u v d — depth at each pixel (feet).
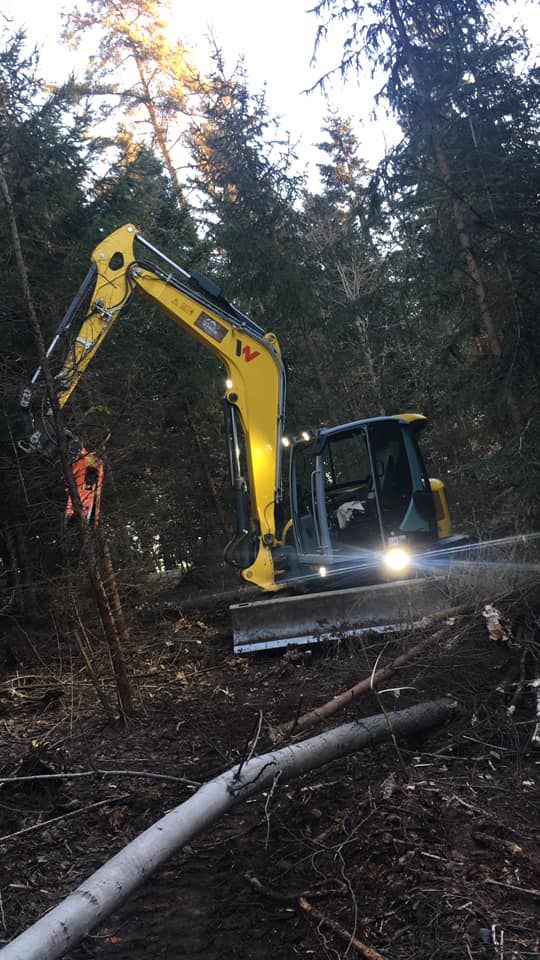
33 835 15.47
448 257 35.17
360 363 68.08
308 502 32.27
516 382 32.83
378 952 10.78
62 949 9.88
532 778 15.89
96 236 39.22
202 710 22.95
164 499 48.91
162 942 11.61
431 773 16.31
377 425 31.27
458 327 36.83
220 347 32.12
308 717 17.43
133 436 38.11
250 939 11.47
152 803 16.48
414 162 36.55
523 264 33.09
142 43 81.76
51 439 23.25
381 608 27.35
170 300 31.81
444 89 36.04
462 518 40.60
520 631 21.66
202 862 13.82
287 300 58.80
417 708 18.29
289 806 15.28
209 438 61.77
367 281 66.49
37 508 31.81
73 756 19.93
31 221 36.50
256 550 31.96
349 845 13.52
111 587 31.78
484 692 19.47
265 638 28.09
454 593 24.98
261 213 59.47
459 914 11.32
